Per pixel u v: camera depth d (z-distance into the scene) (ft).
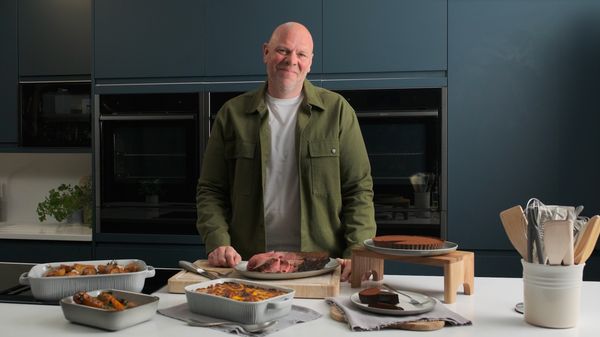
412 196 9.53
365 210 5.93
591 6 8.99
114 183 10.37
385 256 4.20
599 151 9.02
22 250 10.57
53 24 10.77
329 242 6.09
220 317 3.49
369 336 3.24
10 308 3.85
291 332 3.30
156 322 3.50
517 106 9.19
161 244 10.29
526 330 3.35
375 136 9.60
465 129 9.31
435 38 9.36
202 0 9.99
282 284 4.15
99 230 10.42
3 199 12.41
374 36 9.51
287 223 6.29
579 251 3.42
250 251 6.29
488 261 9.27
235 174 6.25
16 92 10.93
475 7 9.25
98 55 10.32
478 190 9.30
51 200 11.45
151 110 10.23
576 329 3.37
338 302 3.70
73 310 3.42
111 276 3.97
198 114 10.08
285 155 6.22
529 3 9.11
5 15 10.91
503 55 9.20
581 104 9.05
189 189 10.16
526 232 3.54
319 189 6.06
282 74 5.92
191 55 10.05
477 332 3.31
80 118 10.75
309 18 9.68
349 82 9.61
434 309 3.59
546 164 9.14
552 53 9.09
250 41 9.88
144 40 10.16
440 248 4.12
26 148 10.94
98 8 10.28
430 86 9.40
